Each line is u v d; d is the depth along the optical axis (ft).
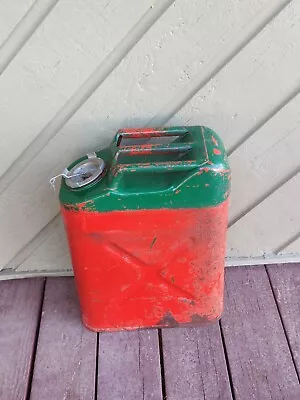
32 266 4.65
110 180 3.38
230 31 3.43
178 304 4.07
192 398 3.81
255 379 3.90
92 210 3.42
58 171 4.04
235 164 4.08
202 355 4.06
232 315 4.31
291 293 4.46
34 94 3.64
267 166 4.08
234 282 4.56
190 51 3.50
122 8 3.31
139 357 4.07
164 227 3.56
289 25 3.41
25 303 4.51
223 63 3.57
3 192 4.13
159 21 3.37
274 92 3.70
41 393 3.89
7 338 4.26
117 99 3.69
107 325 4.19
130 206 3.43
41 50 3.45
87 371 4.00
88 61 3.52
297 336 4.16
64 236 4.44
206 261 3.78
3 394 3.90
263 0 3.31
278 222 4.42
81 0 3.26
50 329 4.30
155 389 3.88
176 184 3.35
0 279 4.68
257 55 3.53
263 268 4.66
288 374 3.92
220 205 3.46
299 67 3.59
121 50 3.50
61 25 3.35
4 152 3.90
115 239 3.62
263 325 4.24
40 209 4.25
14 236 4.42
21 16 3.32
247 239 4.55
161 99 3.72
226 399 3.79
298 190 4.20
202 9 3.33
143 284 3.92
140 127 3.86
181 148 3.41
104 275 3.84
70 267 4.68
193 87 3.68
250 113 3.80
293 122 3.84
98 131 3.85
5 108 3.68
